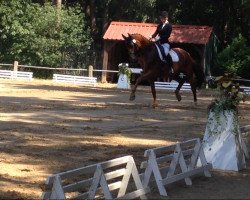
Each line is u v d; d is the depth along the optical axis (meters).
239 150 10.66
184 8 43.50
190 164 9.70
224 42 43.06
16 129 13.84
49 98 22.38
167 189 8.86
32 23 38.97
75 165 10.13
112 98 23.94
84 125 15.10
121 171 8.02
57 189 6.90
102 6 47.47
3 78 35.00
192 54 38.66
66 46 39.12
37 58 38.88
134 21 47.91
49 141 12.43
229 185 9.31
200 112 19.55
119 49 38.97
